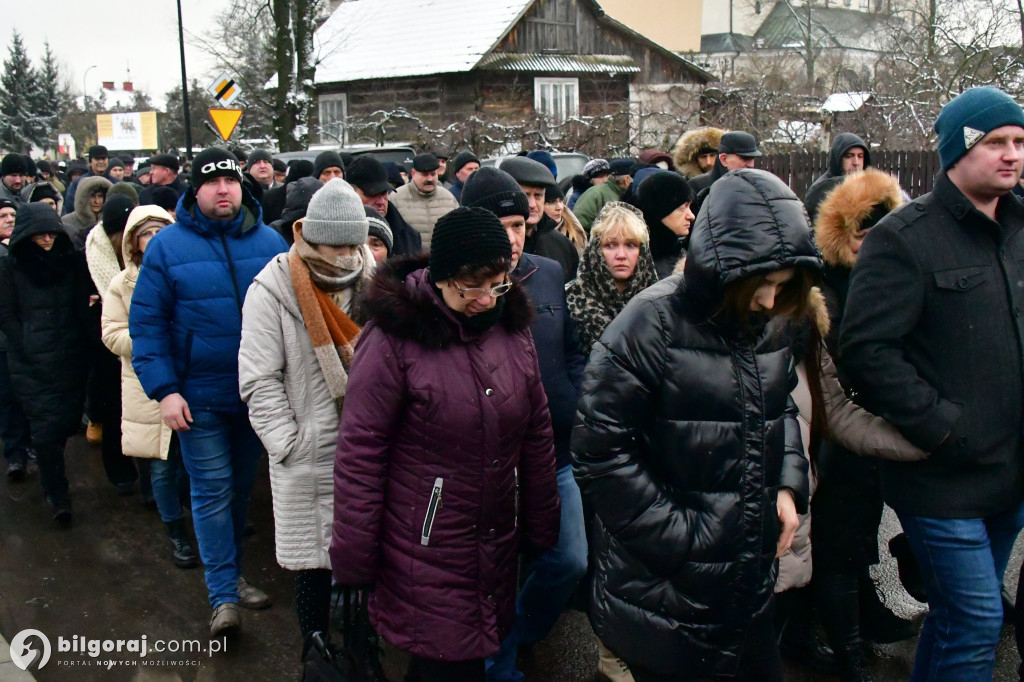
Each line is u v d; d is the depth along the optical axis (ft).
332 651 9.41
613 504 8.25
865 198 10.94
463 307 8.59
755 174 7.82
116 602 14.56
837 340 10.73
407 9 90.58
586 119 60.23
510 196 11.02
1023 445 9.48
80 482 20.38
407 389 8.65
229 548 13.37
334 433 11.46
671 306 8.14
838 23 154.61
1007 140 8.98
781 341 8.38
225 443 13.35
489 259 8.20
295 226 11.69
